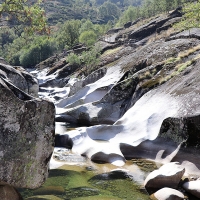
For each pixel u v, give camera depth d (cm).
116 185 1008
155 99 1830
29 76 1373
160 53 3350
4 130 573
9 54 10788
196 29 4062
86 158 1370
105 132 1636
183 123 1295
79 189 951
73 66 6022
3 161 573
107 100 2345
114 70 3678
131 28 8706
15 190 641
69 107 2802
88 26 11444
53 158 1358
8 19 1059
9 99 575
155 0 9575
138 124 1619
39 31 1082
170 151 1314
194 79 1697
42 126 641
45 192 898
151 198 897
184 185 959
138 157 1384
